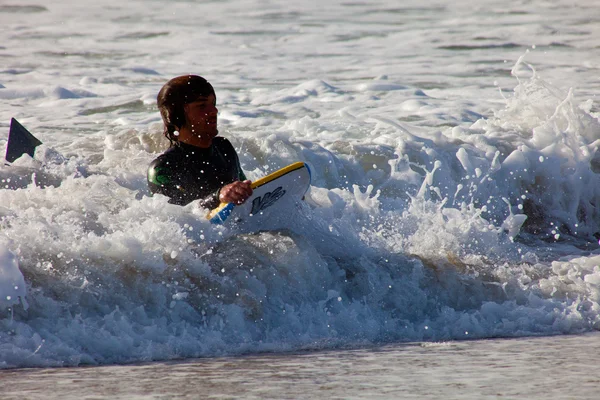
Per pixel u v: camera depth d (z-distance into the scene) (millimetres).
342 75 49562
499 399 9180
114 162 22109
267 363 11492
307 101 39250
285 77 48625
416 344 13297
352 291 15008
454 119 33875
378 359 11820
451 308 15242
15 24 74938
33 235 13367
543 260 20062
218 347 12539
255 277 14188
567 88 43844
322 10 86812
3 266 12031
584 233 24719
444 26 75188
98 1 92750
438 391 9594
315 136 28422
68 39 65688
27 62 51844
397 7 88500
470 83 46125
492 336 14250
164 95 16328
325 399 9219
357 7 88938
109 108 36250
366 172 24375
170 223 14477
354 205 19062
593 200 25656
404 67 53156
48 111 35156
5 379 10320
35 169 20016
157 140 25188
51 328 12094
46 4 88875
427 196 24125
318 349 12805
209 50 61969
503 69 51938
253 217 15969
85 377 10477
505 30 71812
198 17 82250
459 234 18281
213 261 14422
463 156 24812
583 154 25750
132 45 63656
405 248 17141
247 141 24297
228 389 9742
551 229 24469
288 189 15875
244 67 53188
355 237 16844
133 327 12578
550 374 10602
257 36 70000
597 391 9594
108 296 12875
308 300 14391
